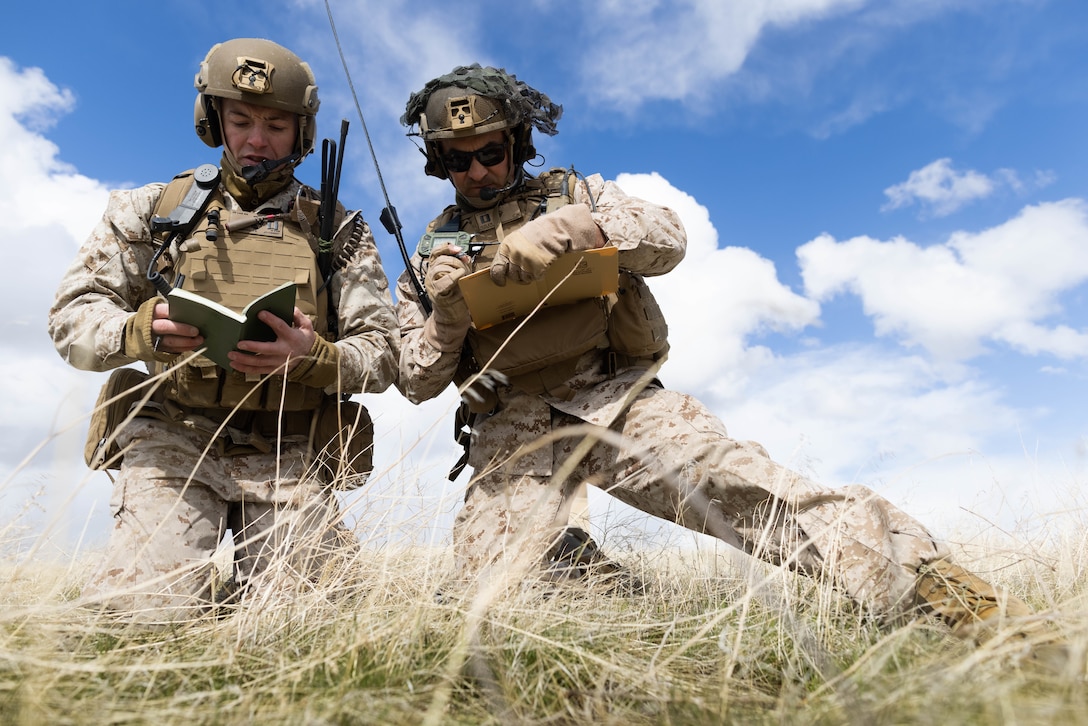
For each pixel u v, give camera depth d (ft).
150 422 8.80
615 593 8.27
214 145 10.05
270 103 9.32
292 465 9.22
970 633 5.69
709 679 5.36
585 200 10.01
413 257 10.45
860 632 6.31
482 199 10.16
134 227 9.20
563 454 9.66
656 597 8.08
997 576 8.23
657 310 9.78
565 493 9.71
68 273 9.10
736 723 4.39
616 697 5.01
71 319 8.73
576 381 9.60
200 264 8.85
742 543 7.95
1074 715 3.88
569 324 9.20
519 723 4.60
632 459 8.95
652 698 4.90
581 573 9.07
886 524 6.94
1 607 5.99
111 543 8.12
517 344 9.27
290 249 9.25
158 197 9.41
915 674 4.67
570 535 9.69
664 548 9.64
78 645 5.85
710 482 8.05
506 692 4.95
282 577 7.07
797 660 5.48
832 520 7.13
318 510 8.71
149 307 8.24
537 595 7.18
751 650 5.77
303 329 8.48
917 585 6.49
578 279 8.63
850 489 7.33
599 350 9.80
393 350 9.96
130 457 8.60
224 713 4.61
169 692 5.07
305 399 9.27
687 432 8.62
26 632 5.68
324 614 6.74
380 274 10.27
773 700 4.81
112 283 9.08
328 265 9.55
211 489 8.85
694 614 7.41
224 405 8.78
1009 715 3.82
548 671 5.32
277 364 8.24
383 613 6.43
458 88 9.84
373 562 7.41
